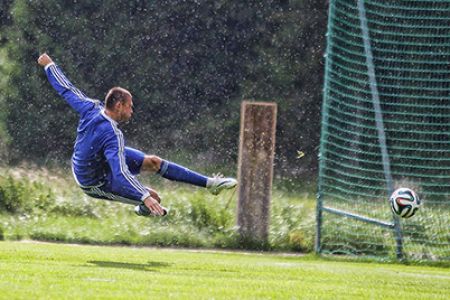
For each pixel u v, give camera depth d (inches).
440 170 2126.0
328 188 2016.5
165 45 2471.7
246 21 2517.2
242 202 1330.0
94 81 2415.1
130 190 935.7
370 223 1355.8
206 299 737.0
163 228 1362.0
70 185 1604.3
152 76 2437.3
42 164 2149.4
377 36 2299.5
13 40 2375.7
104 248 1203.9
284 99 2471.7
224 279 891.4
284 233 1353.3
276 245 1333.7
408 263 1269.7
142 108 2412.6
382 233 1400.1
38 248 1124.5
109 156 941.2
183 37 2481.5
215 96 2459.4
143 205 992.2
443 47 2308.1
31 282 780.0
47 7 2412.6
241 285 848.9
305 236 1364.4
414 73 2283.5
